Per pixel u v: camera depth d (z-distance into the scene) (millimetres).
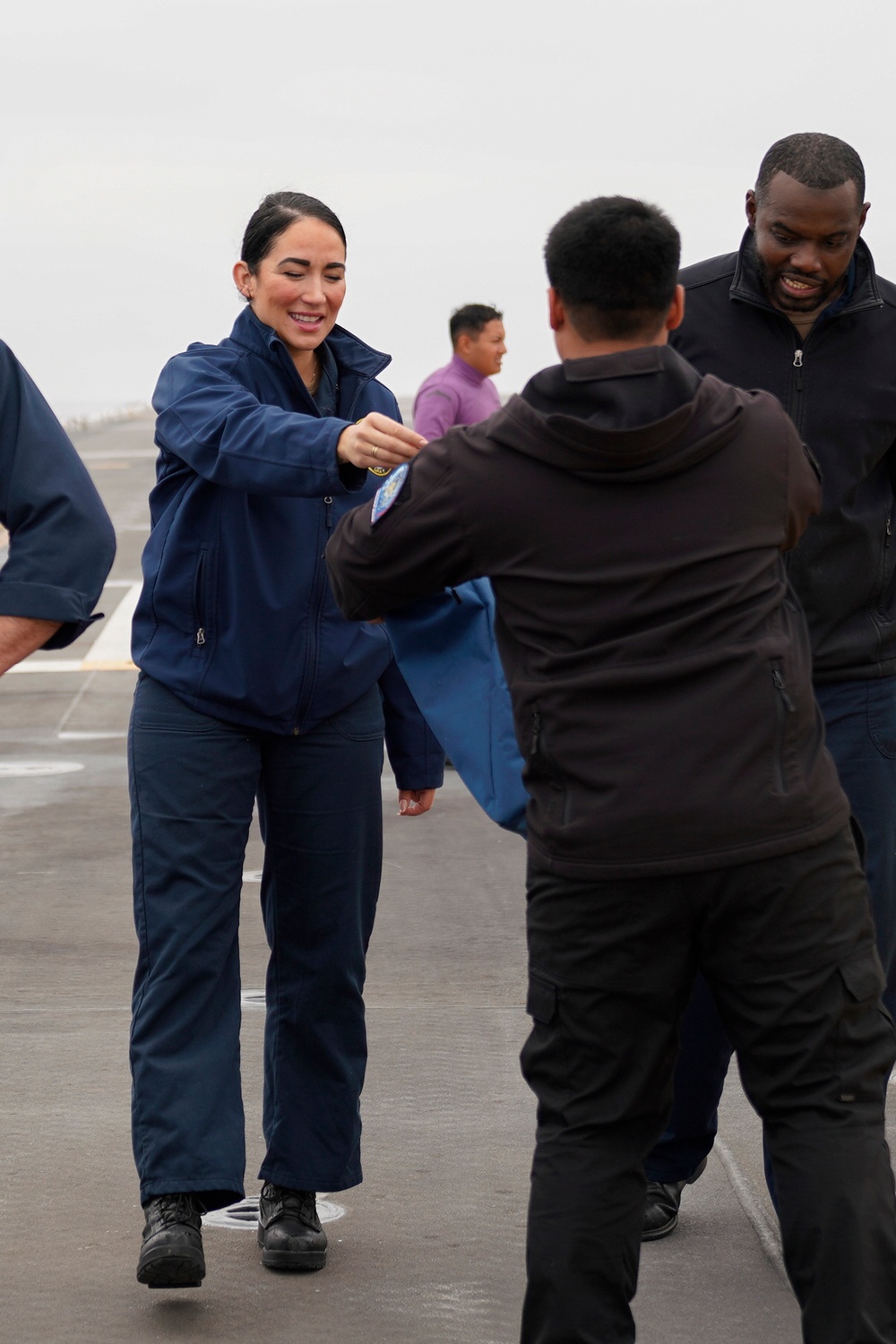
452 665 3016
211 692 3506
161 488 3611
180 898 3510
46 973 6020
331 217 3586
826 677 3479
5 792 9539
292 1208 3629
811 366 3412
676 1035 2691
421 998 5680
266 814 3666
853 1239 2555
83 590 2889
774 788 2564
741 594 2602
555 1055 2689
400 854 8055
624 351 2654
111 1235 3764
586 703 2605
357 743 3643
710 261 3533
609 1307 2619
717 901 2580
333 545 2850
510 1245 3709
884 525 3490
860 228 3318
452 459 2676
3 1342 3219
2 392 2867
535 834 2682
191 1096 3422
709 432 2615
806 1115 2631
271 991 3701
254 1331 3279
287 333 3570
